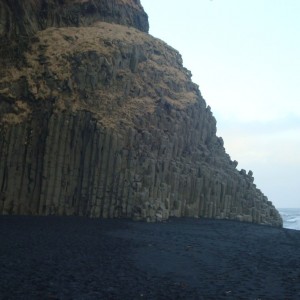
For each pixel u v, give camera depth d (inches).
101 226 1178.0
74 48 1624.0
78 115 1470.2
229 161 1993.1
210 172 1697.8
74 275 610.9
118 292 537.3
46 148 1407.5
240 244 1024.9
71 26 1860.2
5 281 554.3
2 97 1467.8
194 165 1688.0
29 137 1437.0
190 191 1611.7
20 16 1656.0
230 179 1760.6
